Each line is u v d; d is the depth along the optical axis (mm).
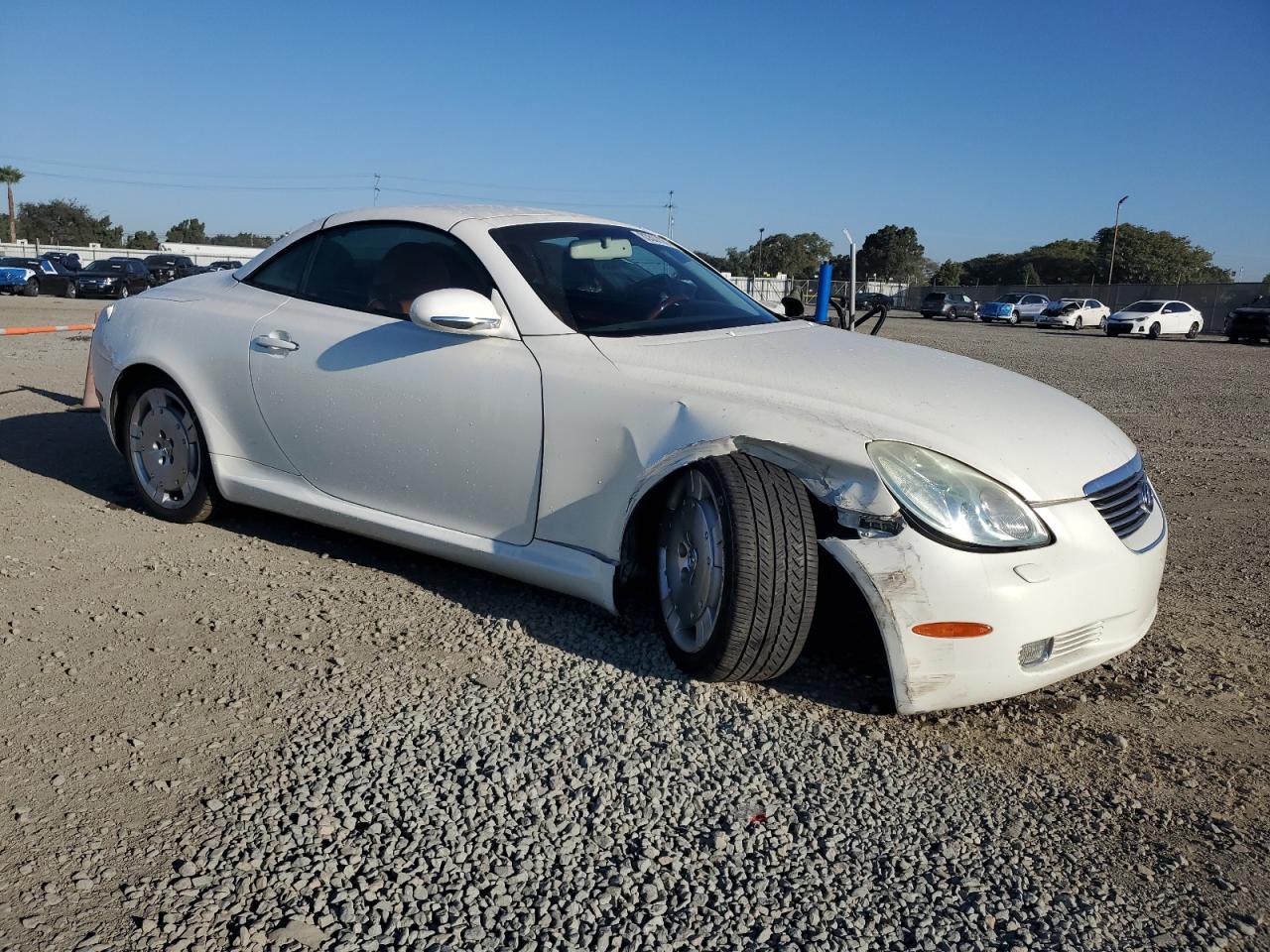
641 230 4305
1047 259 92562
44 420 6559
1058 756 2756
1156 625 3789
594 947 1922
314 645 3180
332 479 3777
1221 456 7742
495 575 3852
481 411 3336
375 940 1915
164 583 3652
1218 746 2855
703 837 2287
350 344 3672
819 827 2346
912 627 2652
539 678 3002
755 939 1969
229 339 4012
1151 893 2178
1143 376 15664
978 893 2145
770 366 3105
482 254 3568
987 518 2668
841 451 2746
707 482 2848
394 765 2506
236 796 2350
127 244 93438
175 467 4281
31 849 2131
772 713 2867
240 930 1918
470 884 2088
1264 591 4250
